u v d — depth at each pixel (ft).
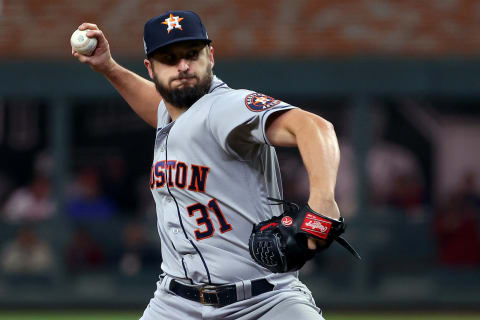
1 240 132.87
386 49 131.23
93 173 146.72
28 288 130.82
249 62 130.31
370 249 130.41
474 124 175.63
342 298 127.13
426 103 174.50
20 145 168.14
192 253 40.73
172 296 42.34
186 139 39.27
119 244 135.95
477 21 135.54
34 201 140.97
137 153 165.78
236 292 40.27
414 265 131.85
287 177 152.35
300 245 35.58
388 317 118.42
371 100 130.21
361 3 138.82
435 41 132.26
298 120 35.29
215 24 136.05
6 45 133.28
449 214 132.87
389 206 142.31
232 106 37.40
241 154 38.96
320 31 134.41
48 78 131.64
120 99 132.36
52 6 139.44
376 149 170.71
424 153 174.40
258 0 140.05
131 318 116.67
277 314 40.09
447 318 117.08
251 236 36.99
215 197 39.52
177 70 38.68
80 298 129.08
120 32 135.54
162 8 139.64
